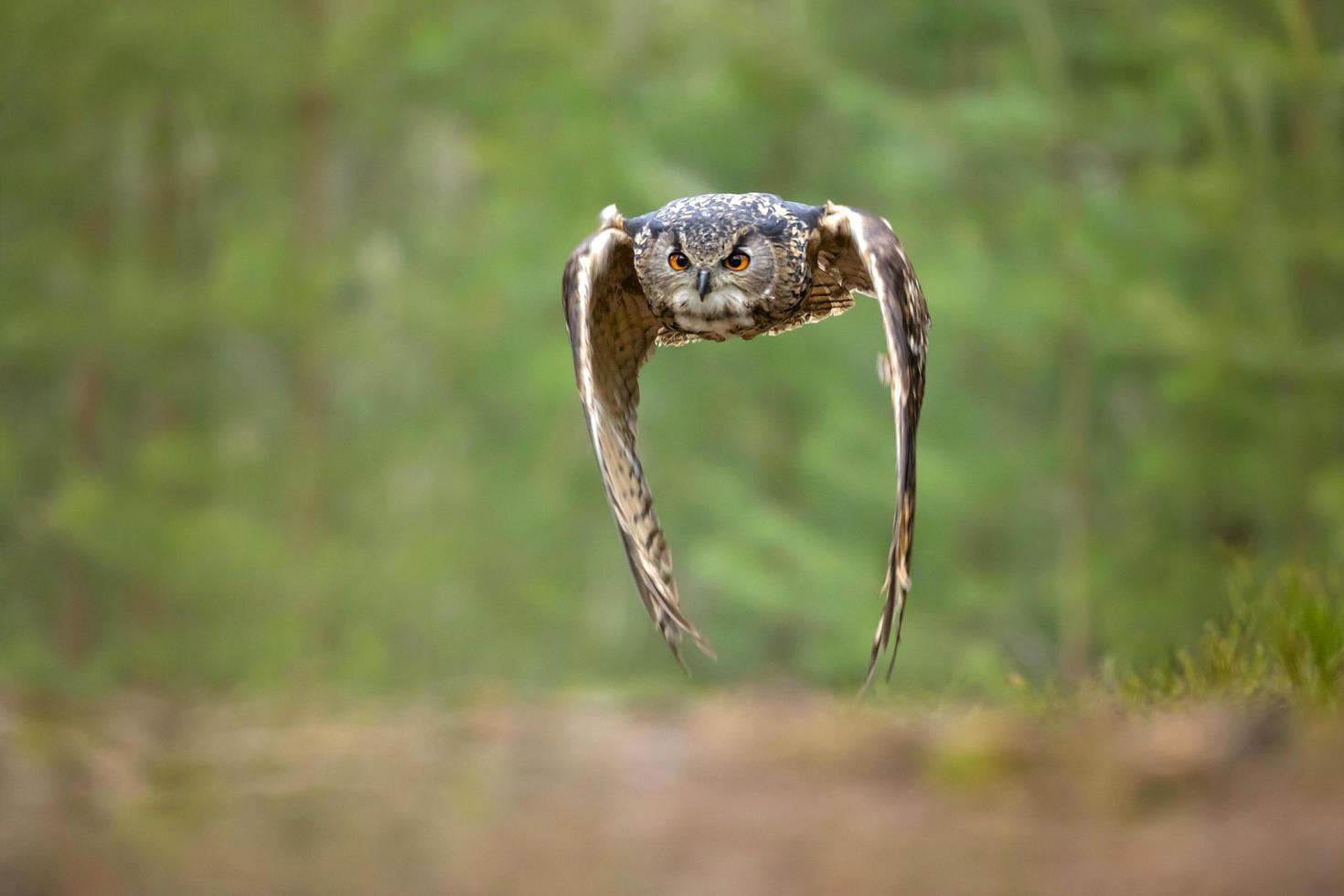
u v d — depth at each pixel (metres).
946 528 72.75
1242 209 59.78
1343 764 19.19
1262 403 62.22
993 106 66.44
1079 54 70.38
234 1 60.38
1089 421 74.25
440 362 69.00
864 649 67.06
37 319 62.19
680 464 76.69
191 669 57.50
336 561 59.56
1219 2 63.41
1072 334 66.25
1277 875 16.39
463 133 75.56
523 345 69.38
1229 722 20.89
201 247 69.00
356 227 71.88
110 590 65.25
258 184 65.88
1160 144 68.44
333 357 63.66
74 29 59.38
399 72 64.31
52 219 65.19
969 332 68.56
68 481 61.97
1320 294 62.81
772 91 73.88
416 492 68.06
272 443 66.06
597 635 74.19
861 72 75.25
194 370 68.06
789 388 77.62
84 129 64.38
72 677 59.75
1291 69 59.12
